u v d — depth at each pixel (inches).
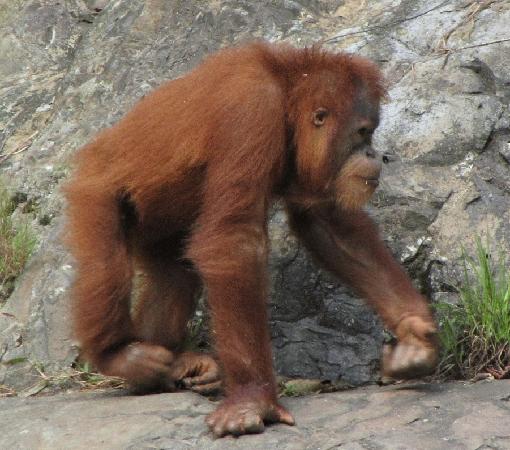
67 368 444.1
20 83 634.8
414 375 368.8
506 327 396.8
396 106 480.1
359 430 327.0
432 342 370.0
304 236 418.0
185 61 566.6
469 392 358.3
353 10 563.5
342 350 429.1
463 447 309.4
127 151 401.1
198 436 331.0
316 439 323.0
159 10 607.8
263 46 393.7
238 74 374.3
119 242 401.1
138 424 342.6
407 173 459.5
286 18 562.6
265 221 367.9
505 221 436.1
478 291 411.8
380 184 456.4
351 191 384.8
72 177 443.5
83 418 355.3
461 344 407.5
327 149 382.9
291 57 386.3
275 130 367.6
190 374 409.4
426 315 381.1
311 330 437.1
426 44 512.7
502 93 474.9
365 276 403.5
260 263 357.1
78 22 667.4
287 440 323.0
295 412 352.5
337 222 409.1
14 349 454.0
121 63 585.3
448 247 435.2
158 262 434.6
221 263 352.2
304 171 387.9
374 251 405.1
